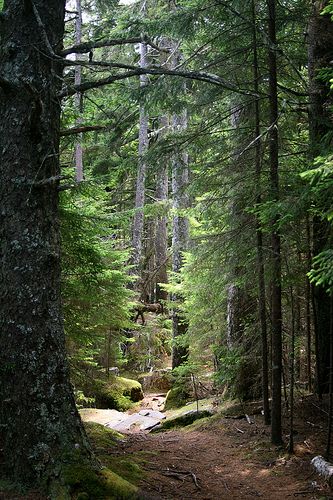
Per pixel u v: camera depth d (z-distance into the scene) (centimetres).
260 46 757
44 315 473
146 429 1008
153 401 1344
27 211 479
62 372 475
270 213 562
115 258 1022
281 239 731
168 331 1744
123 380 1388
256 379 936
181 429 945
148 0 1404
